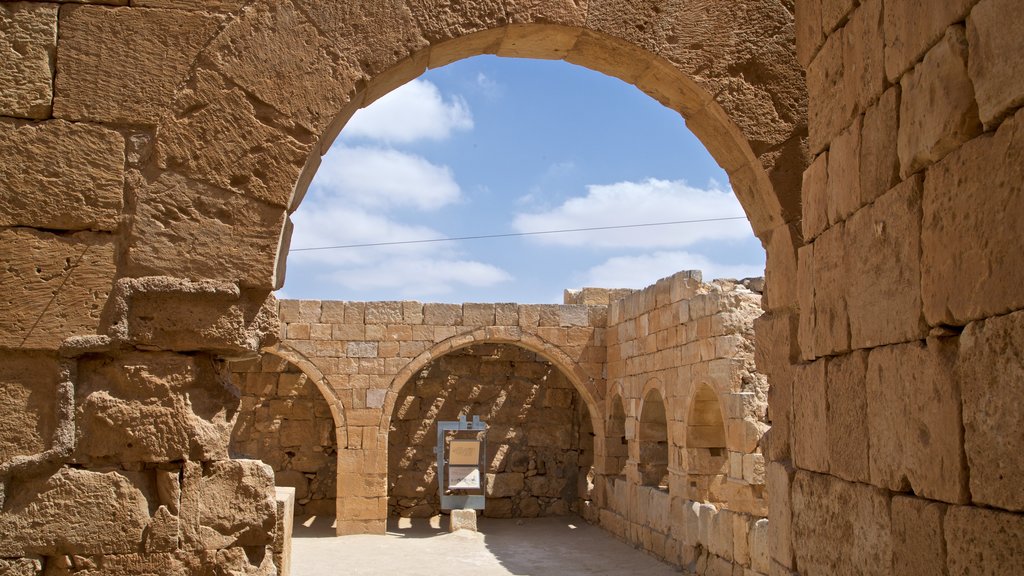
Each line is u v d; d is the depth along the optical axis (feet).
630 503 57.47
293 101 17.11
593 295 74.38
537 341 65.36
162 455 16.26
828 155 15.72
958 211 10.70
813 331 16.11
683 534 46.88
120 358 16.42
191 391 16.62
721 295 43.24
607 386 65.57
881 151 13.14
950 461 10.87
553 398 74.38
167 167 16.67
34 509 15.81
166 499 16.24
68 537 15.84
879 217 13.12
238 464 16.60
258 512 16.48
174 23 16.96
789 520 17.33
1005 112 9.70
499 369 73.92
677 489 48.44
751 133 18.62
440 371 72.84
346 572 47.65
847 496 14.32
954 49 10.71
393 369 63.62
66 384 16.05
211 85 16.90
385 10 17.58
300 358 62.34
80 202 16.42
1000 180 9.72
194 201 16.69
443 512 71.00
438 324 64.59
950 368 10.89
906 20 12.24
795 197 18.53
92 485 16.01
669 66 18.58
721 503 46.09
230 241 16.71
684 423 47.57
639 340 57.31
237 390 17.63
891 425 12.63
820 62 16.20
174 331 16.42
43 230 16.38
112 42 16.80
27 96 16.49
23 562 15.64
